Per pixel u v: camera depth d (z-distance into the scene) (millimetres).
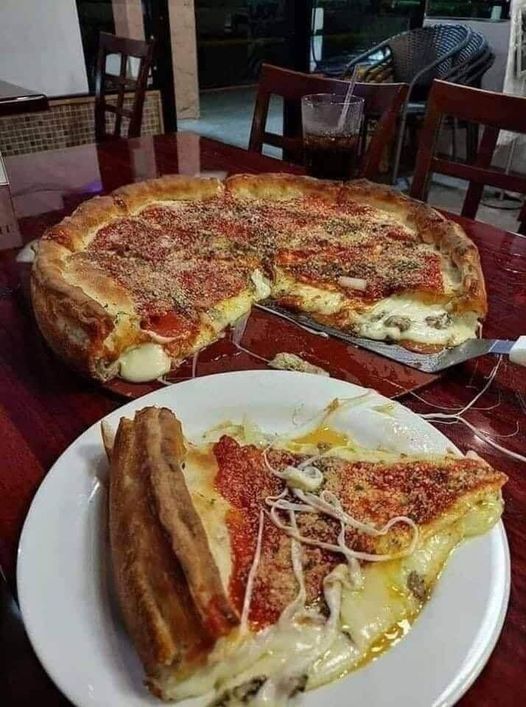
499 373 868
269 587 511
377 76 3789
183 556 472
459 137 3943
